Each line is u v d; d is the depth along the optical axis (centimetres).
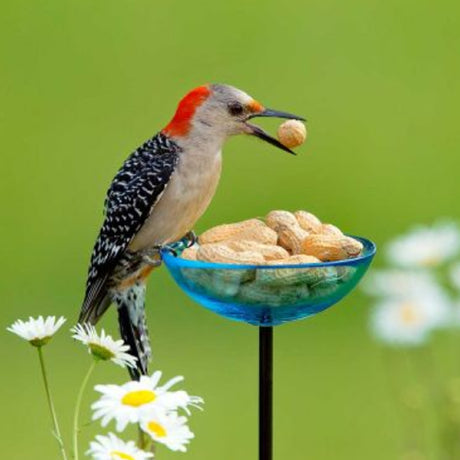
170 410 541
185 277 547
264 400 548
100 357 545
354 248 549
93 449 538
